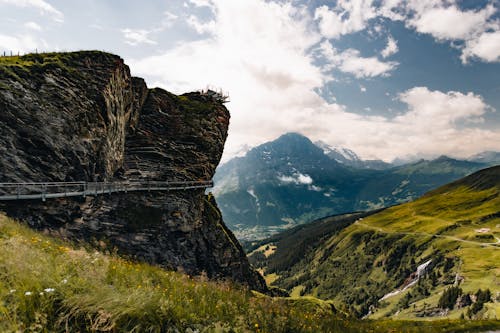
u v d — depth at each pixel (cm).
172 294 936
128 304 632
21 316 497
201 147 6644
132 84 5556
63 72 3894
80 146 3847
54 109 3591
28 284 580
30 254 732
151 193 4897
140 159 5491
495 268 15700
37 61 3775
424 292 17750
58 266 730
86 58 4319
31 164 3241
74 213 3409
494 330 2036
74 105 3850
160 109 6212
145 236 4362
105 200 4012
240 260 7450
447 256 19812
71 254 900
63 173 3550
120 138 4956
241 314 983
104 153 4359
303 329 1053
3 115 3131
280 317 1062
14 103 3241
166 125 6191
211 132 6981
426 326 2219
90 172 4016
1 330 449
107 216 3944
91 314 562
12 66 3419
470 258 18125
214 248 6378
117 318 570
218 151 7269
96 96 4222
